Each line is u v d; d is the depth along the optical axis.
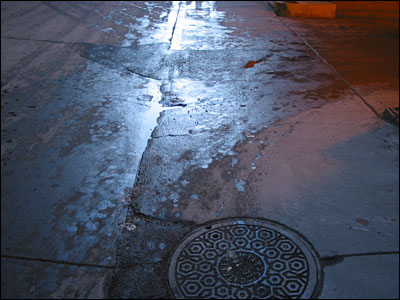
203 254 2.57
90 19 8.27
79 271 2.45
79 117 4.31
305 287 2.33
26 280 2.38
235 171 3.41
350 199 3.07
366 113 4.45
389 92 5.02
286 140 3.88
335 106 4.61
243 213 2.93
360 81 5.39
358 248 2.61
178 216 2.90
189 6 9.83
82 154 3.65
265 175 3.35
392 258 2.54
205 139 3.90
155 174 3.37
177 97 4.83
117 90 4.99
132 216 2.91
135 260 2.54
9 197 3.07
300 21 8.71
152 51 6.43
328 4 9.10
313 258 2.53
